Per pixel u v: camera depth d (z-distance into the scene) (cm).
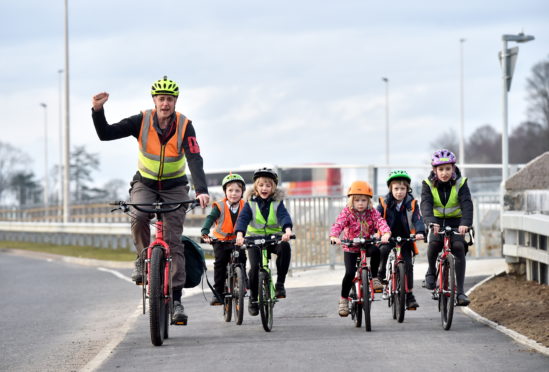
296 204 1923
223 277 1200
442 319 1071
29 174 14500
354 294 1113
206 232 1181
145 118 1002
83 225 4141
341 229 1104
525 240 1517
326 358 861
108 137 985
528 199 1566
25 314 1578
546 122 9294
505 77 1833
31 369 952
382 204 1159
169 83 985
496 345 919
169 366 848
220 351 930
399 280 1147
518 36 1828
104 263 3089
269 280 1105
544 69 9256
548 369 777
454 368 790
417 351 891
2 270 2994
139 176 1020
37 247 4647
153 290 962
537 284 1436
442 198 1121
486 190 3038
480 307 1244
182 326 1187
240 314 1156
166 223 1014
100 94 961
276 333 1077
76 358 1020
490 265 1800
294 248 1920
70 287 2127
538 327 1018
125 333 1131
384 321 1166
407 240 1118
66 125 4769
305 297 1495
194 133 1016
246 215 1125
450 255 1055
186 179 1038
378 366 809
